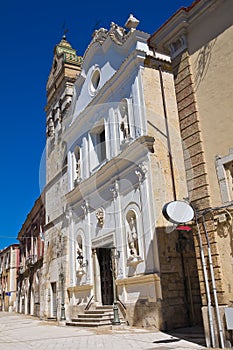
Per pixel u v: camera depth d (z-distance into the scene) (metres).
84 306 17.62
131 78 15.62
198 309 13.09
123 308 14.18
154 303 12.63
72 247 19.58
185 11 10.23
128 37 15.81
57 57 25.84
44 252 23.55
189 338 9.96
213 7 9.63
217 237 8.56
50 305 22.12
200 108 9.61
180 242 13.48
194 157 9.44
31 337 12.56
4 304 49.69
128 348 8.80
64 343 10.43
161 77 15.49
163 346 8.78
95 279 17.08
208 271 8.60
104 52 18.08
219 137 8.97
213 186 8.91
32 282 29.91
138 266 13.79
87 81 19.41
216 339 8.08
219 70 9.24
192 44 10.19
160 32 10.91
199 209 9.05
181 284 13.00
